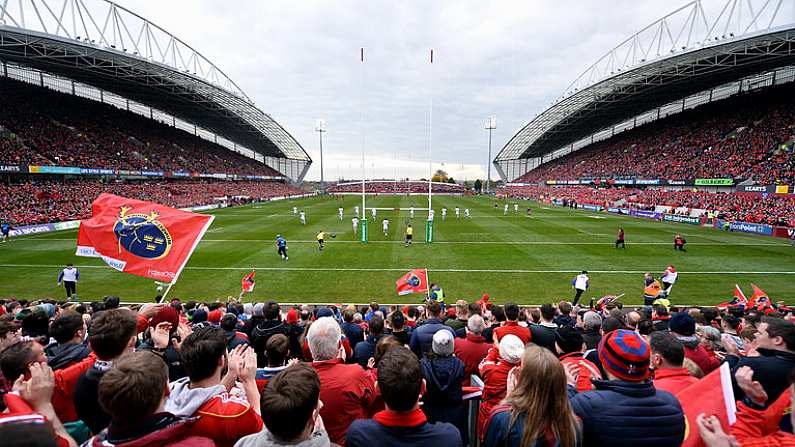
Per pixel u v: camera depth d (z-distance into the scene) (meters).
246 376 2.91
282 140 103.75
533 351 2.48
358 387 3.44
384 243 27.55
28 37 35.69
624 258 22.77
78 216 36.91
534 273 19.55
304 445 2.19
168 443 2.16
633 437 2.37
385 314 11.34
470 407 3.97
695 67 45.88
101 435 2.17
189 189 66.62
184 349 2.72
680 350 3.53
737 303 12.14
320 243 24.97
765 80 62.22
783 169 44.06
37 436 1.67
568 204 62.56
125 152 61.09
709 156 56.53
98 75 53.41
